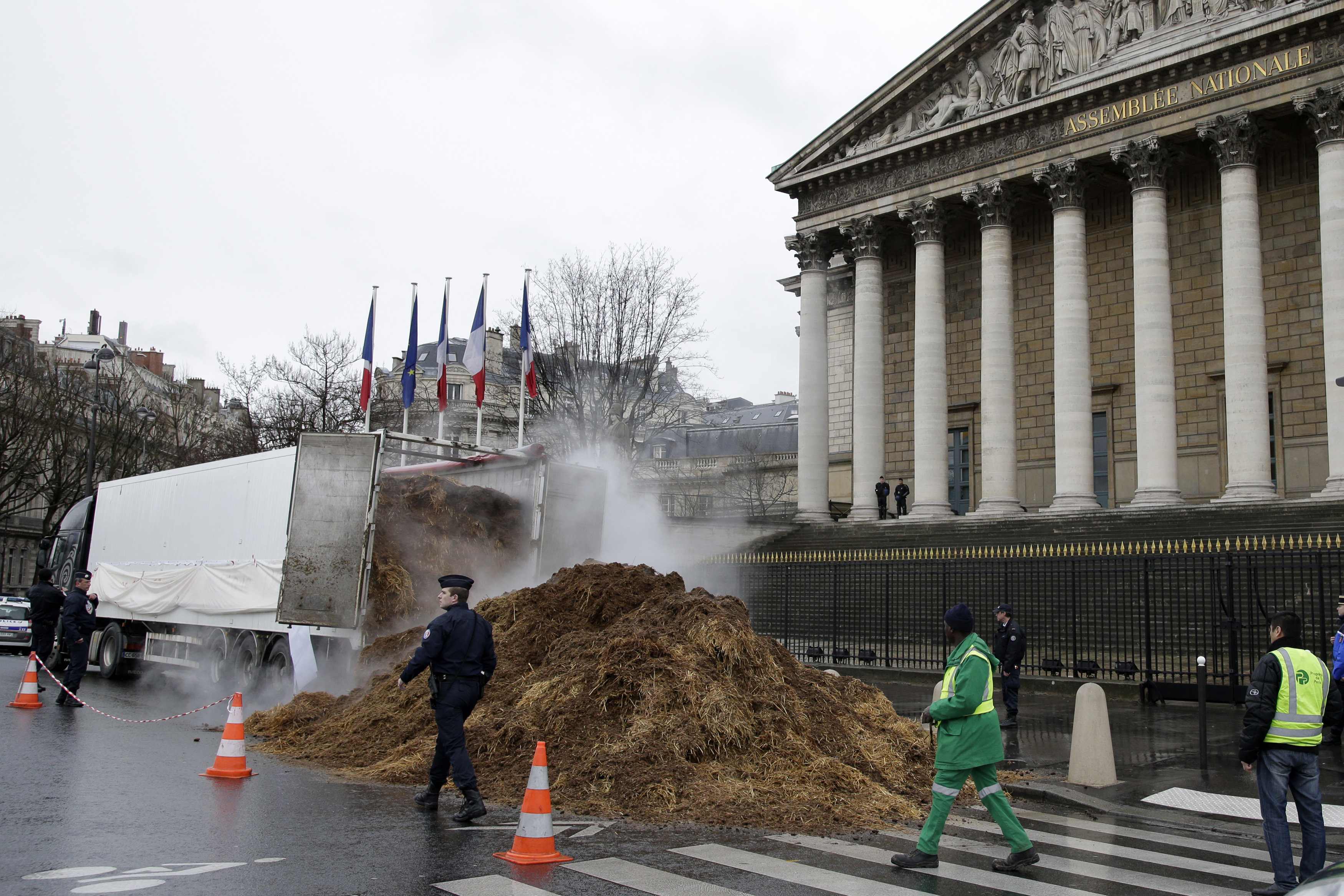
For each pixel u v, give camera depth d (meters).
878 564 31.86
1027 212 47.75
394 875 8.55
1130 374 44.09
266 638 20.33
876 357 46.38
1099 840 10.98
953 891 8.55
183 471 23.84
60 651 28.25
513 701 13.86
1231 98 36.56
